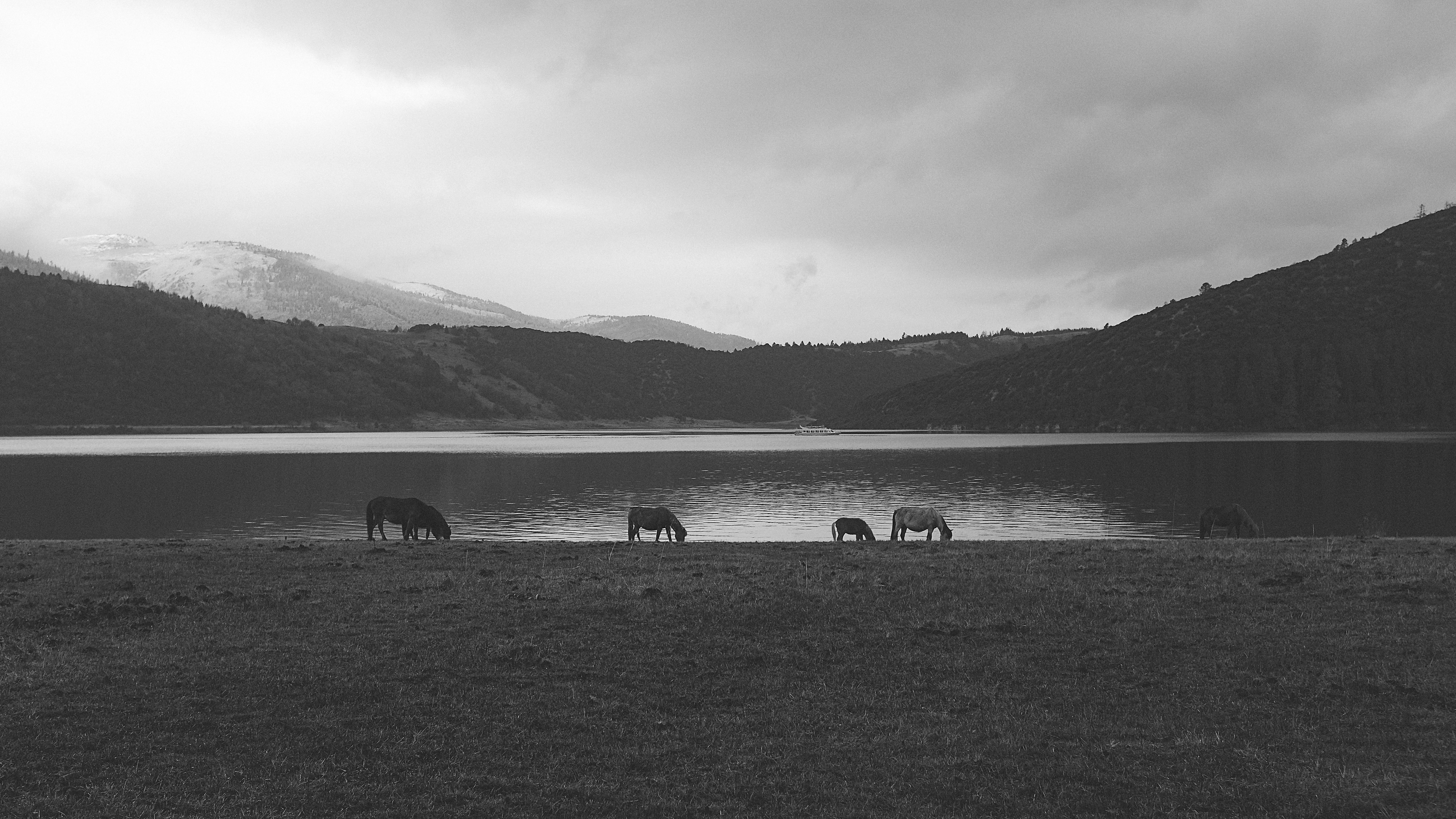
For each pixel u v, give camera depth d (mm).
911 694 14172
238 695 13625
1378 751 11914
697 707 13609
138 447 156750
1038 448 143875
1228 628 17422
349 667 14914
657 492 81375
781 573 22797
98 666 14750
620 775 11203
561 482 92062
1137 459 113125
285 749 11734
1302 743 12219
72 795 10461
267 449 152375
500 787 10820
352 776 11031
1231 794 10734
